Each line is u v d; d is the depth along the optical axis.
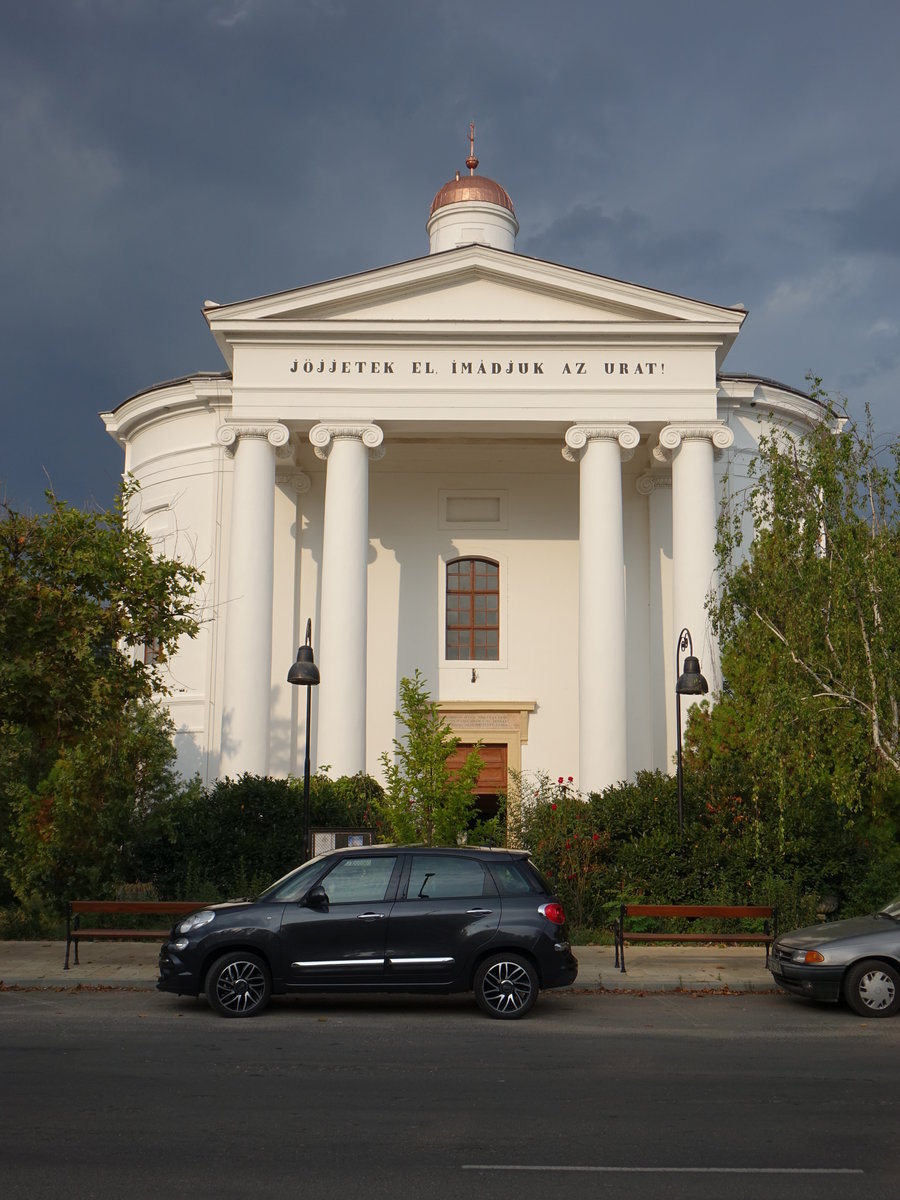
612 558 27.88
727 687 24.81
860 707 17.50
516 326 28.28
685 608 27.50
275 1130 8.45
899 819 22.77
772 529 18.39
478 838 23.56
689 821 21.97
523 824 23.83
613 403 28.39
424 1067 10.71
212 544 31.59
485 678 32.25
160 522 32.91
